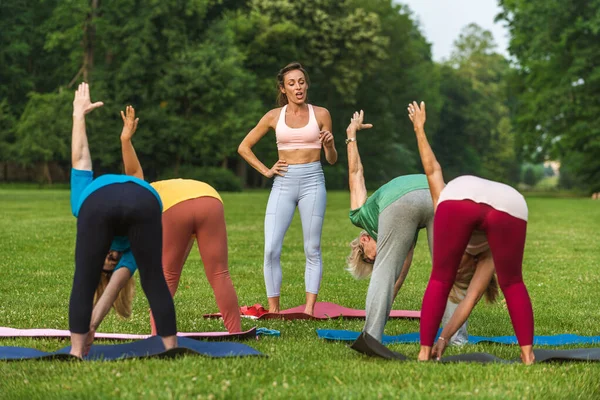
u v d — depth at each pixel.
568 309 9.13
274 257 8.64
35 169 63.47
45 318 7.90
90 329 5.57
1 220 21.75
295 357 5.81
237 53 54.53
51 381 4.89
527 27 57.06
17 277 11.20
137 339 6.51
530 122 57.88
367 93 71.00
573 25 52.69
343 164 71.75
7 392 4.67
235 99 55.47
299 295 10.23
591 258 14.93
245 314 8.56
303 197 8.58
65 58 58.38
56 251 14.69
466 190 5.44
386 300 6.23
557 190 105.81
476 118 100.06
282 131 8.55
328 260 14.25
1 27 57.53
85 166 5.67
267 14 62.53
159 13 50.31
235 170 68.50
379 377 5.05
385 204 6.29
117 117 51.72
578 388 4.90
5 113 58.19
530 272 12.80
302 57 62.69
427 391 4.64
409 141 84.00
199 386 4.67
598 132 51.66
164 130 52.28
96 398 4.46
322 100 67.19
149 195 5.32
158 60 52.00
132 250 5.37
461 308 5.88
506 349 6.51
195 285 10.84
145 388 4.62
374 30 62.50
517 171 123.88
